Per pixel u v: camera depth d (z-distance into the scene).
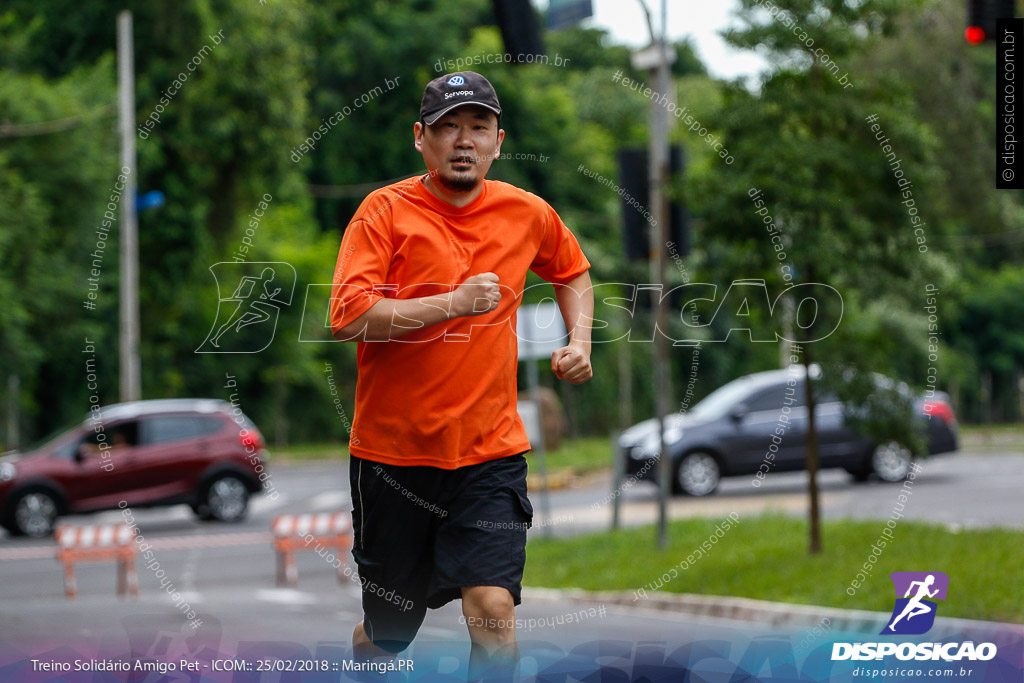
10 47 85.50
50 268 77.31
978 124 85.38
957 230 124.88
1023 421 156.00
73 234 80.12
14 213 72.75
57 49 88.50
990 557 29.77
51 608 32.22
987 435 112.62
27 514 55.78
